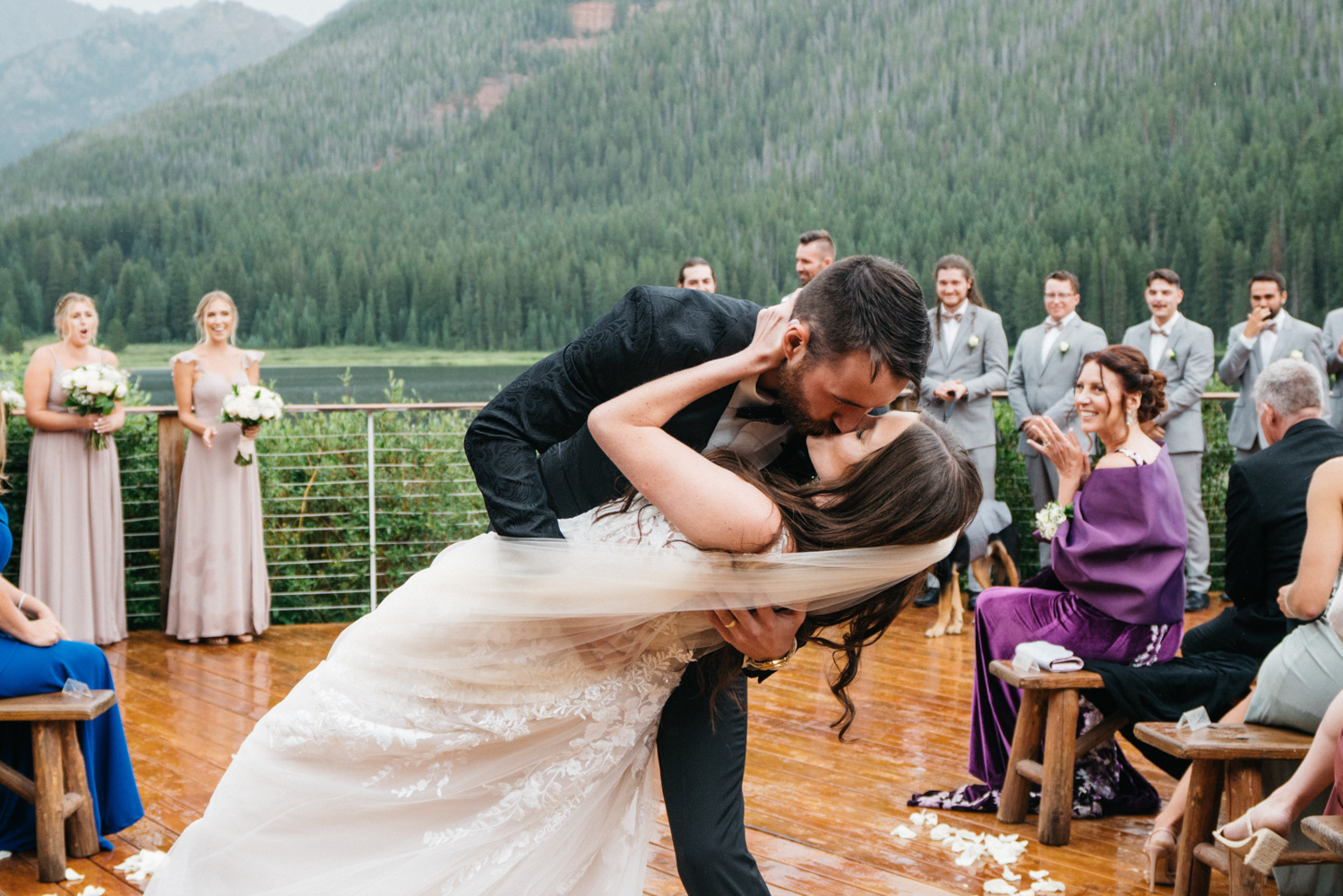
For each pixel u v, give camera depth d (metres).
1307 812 2.33
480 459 1.54
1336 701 1.99
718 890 1.56
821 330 1.38
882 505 1.46
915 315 1.37
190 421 5.05
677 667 1.62
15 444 5.34
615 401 1.43
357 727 1.57
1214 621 3.07
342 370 32.91
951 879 2.58
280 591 5.89
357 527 5.91
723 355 1.49
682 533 1.48
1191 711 2.54
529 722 1.56
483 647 1.55
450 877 1.56
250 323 36.38
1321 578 2.34
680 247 37.62
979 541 5.27
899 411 1.64
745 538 1.42
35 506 4.86
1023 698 2.93
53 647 2.73
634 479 1.43
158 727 3.83
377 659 1.59
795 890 2.51
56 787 2.57
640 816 1.68
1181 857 2.35
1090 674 2.76
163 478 5.35
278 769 1.61
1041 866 2.65
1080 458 3.12
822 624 1.63
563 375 1.52
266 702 4.15
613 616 1.51
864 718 3.96
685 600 1.46
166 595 5.38
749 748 3.60
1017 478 6.40
